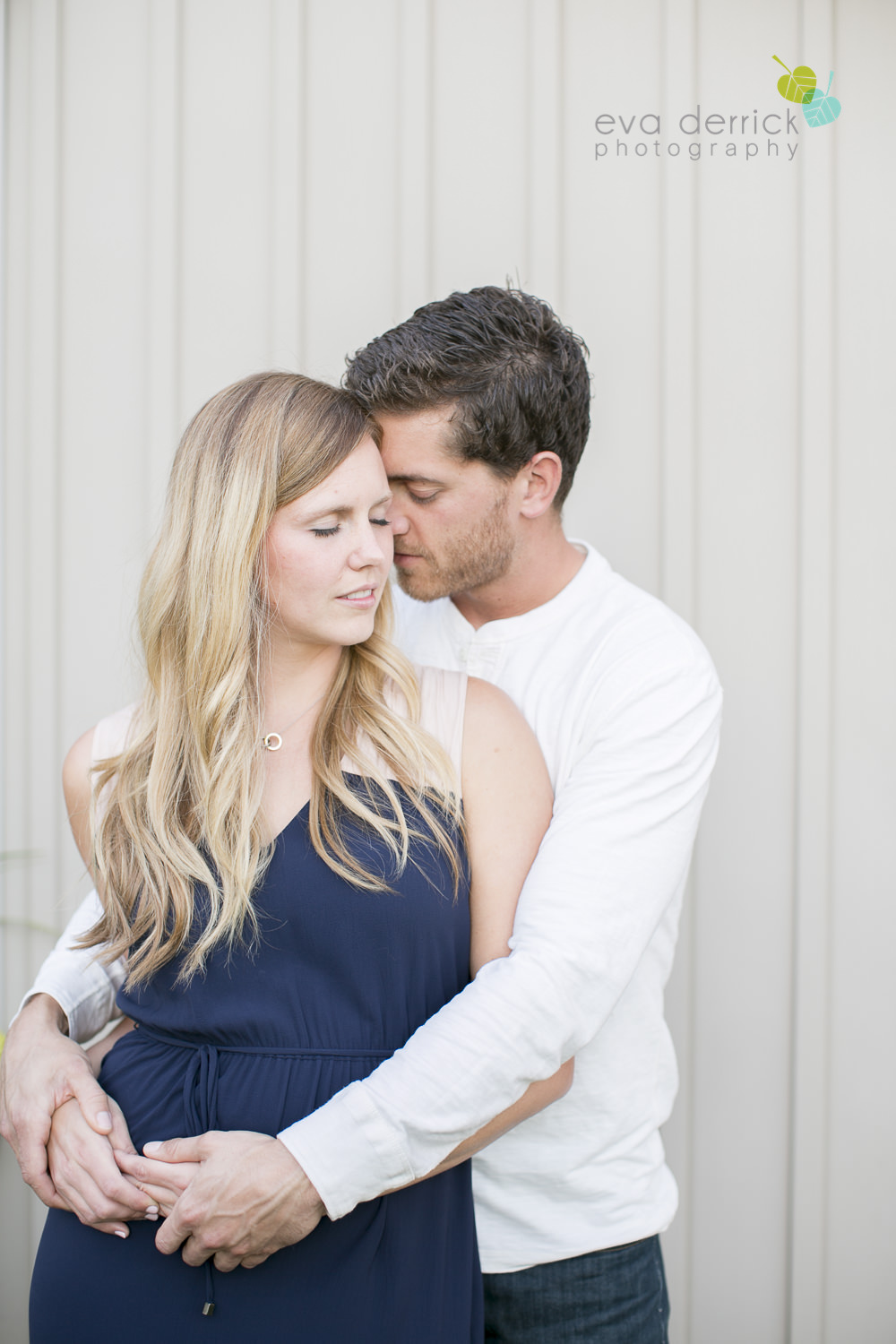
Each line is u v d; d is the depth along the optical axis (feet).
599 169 5.43
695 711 3.48
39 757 5.78
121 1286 3.21
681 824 3.42
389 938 3.22
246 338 5.65
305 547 3.29
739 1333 5.52
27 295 5.73
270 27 5.56
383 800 3.33
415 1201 3.22
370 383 3.71
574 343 3.98
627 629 3.70
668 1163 5.53
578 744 3.61
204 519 3.39
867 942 5.43
